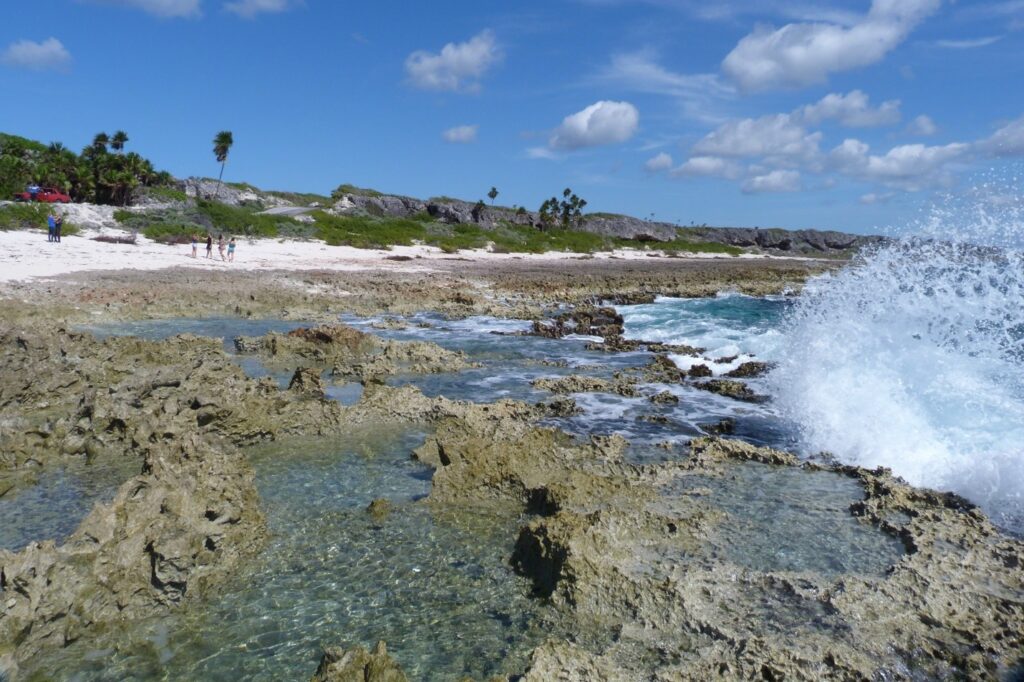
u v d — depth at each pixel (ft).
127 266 112.88
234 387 39.37
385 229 235.40
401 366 56.13
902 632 19.39
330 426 38.17
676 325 88.22
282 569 23.12
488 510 28.22
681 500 28.96
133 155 209.97
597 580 21.08
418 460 33.86
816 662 17.89
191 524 22.79
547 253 267.18
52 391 40.81
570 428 40.52
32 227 142.41
